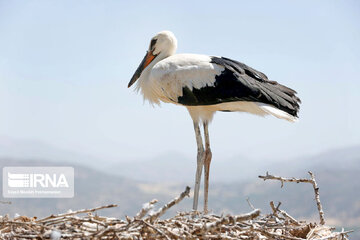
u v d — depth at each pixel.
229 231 7.94
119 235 7.51
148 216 7.66
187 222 8.23
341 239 8.84
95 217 8.29
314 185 9.84
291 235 8.79
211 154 12.19
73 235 7.46
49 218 8.12
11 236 7.47
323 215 9.59
